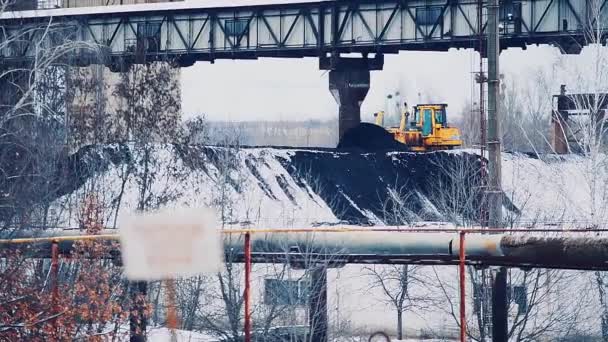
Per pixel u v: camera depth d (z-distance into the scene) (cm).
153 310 7338
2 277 5244
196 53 13450
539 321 9094
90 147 9931
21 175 8306
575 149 12962
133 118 10156
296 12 13100
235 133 15088
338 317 8506
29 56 11075
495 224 6656
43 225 7681
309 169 11238
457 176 10838
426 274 9519
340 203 10888
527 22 11831
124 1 16462
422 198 11381
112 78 13488
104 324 5862
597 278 9031
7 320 5075
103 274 5928
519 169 11369
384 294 9419
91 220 6712
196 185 9675
